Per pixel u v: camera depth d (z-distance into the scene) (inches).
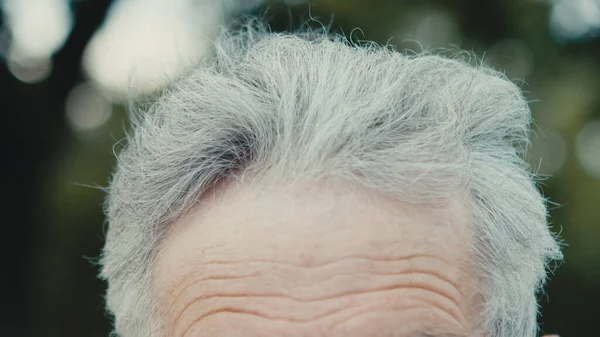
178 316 44.8
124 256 54.0
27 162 222.4
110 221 59.8
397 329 40.7
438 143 44.7
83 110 235.5
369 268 40.6
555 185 210.2
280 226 41.3
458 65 55.6
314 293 40.3
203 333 42.6
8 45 222.2
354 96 46.5
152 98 64.1
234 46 66.7
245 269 41.4
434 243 42.5
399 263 41.2
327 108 44.9
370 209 41.6
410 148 43.7
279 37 56.0
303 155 42.8
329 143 42.8
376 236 41.0
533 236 51.7
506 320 48.4
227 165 46.1
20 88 222.1
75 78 228.2
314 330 40.0
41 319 218.4
